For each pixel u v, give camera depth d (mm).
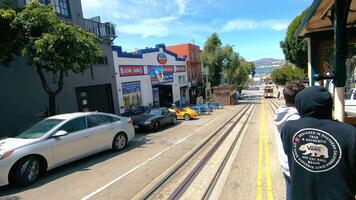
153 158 8570
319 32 7691
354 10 5715
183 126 17453
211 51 49625
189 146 10312
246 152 8875
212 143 10797
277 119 3270
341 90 4957
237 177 6379
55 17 10102
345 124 2104
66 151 7621
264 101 54531
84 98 15547
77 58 10141
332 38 7605
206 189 5723
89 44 10477
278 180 6051
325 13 5914
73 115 8438
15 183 6480
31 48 9516
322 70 7719
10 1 10391
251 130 14203
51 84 13328
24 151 6547
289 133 2297
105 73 17094
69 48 9758
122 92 23375
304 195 2117
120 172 7242
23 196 5922
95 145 8695
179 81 37844
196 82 45938
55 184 6559
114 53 22469
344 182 1987
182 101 39375
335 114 5035
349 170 1990
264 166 7133
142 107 24562
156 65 30172
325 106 2201
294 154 2223
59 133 7426
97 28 16812
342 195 1981
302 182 2143
